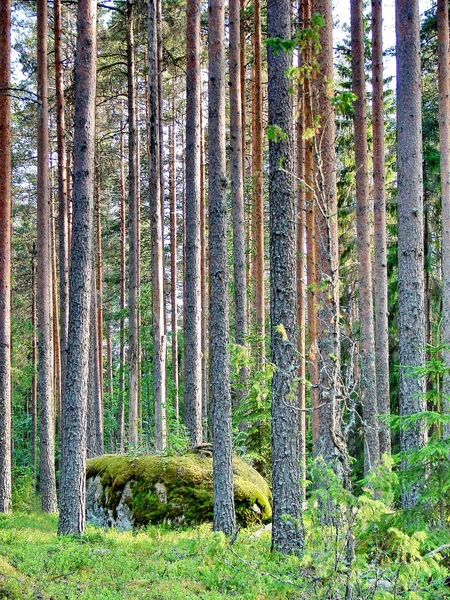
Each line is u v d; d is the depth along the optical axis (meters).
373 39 14.49
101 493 13.20
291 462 8.26
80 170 10.31
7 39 14.09
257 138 18.25
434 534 5.73
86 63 10.39
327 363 5.61
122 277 27.62
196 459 13.20
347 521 4.56
